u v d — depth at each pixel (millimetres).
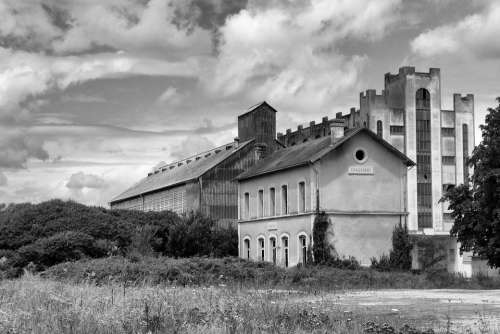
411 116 110812
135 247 54375
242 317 16875
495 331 15984
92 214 58500
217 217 74938
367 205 52094
